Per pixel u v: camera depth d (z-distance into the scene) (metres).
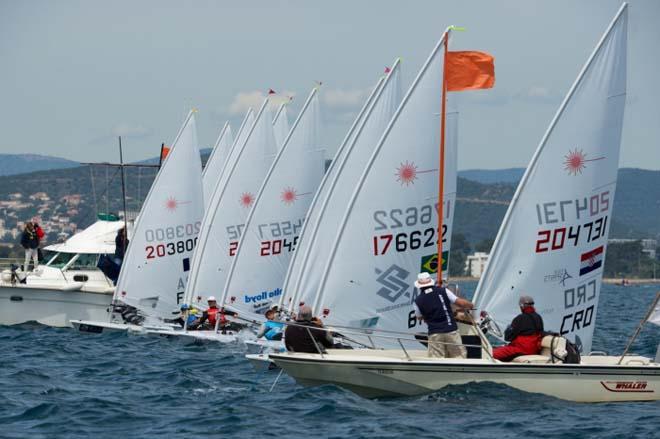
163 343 104.12
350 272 74.00
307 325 67.38
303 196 106.19
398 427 55.78
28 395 68.25
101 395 68.69
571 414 59.19
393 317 74.50
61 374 80.06
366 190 73.88
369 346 74.31
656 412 60.03
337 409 60.38
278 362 65.25
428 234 74.75
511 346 64.25
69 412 61.69
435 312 64.81
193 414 61.16
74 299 121.06
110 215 134.38
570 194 67.06
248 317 106.56
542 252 66.94
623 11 67.06
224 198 115.12
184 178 117.12
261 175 115.38
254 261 106.44
